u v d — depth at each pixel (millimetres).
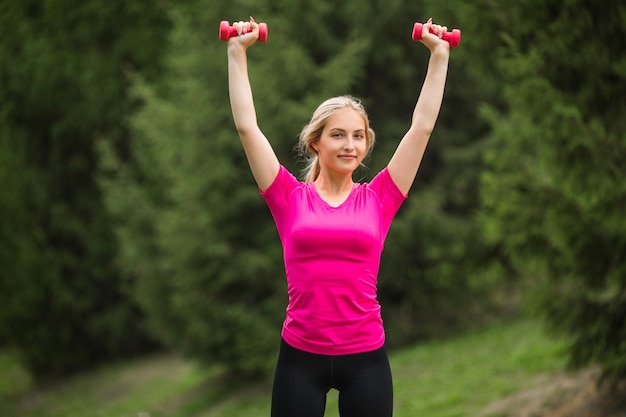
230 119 10773
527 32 6348
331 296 3088
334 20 11438
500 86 10875
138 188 12883
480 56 7027
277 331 10727
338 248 3088
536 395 7633
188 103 10969
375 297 3205
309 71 10617
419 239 11328
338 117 3205
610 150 6199
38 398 14000
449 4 6836
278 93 10461
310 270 3094
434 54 3287
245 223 10945
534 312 6785
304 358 3127
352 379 3135
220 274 10883
